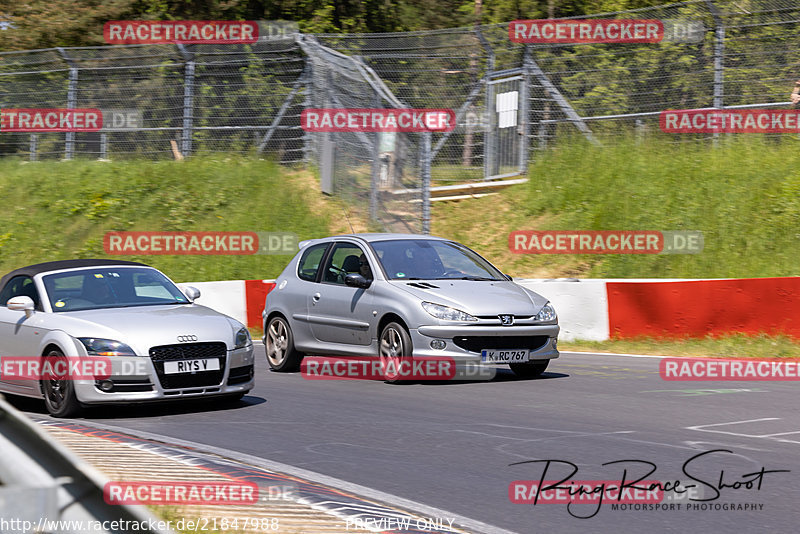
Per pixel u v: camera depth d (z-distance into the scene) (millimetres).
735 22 69000
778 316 45469
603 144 74938
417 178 76500
